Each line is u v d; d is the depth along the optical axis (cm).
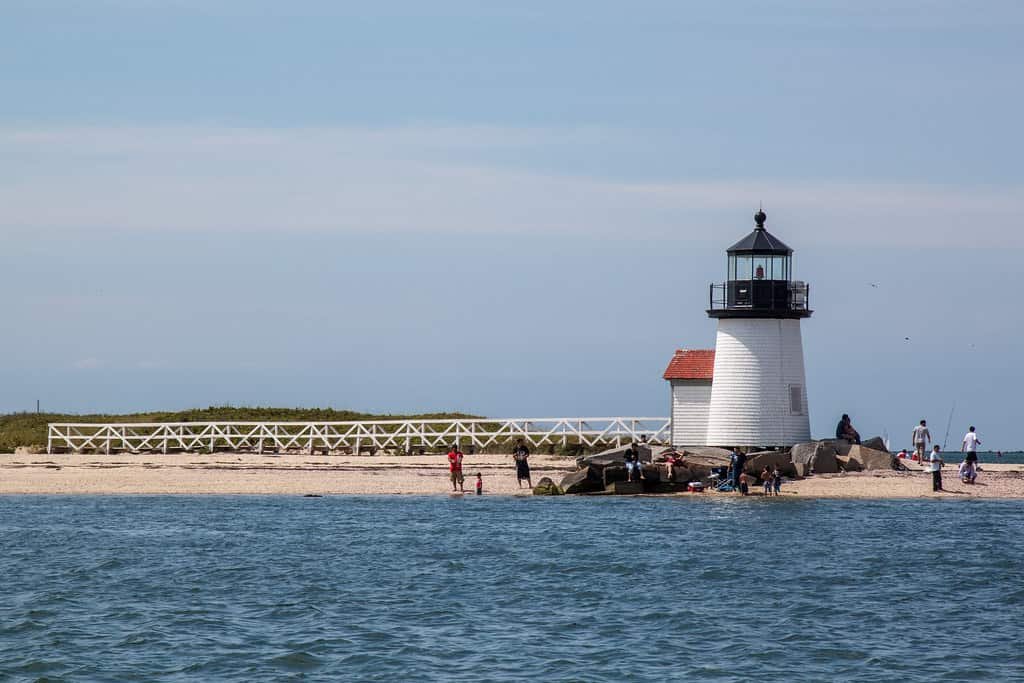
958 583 9988
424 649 7894
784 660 7694
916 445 18150
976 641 8181
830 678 7338
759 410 15888
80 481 16312
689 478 15600
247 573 10219
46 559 10800
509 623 8588
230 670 7450
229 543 11644
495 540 11844
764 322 15862
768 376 15888
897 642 8138
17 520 13100
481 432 19362
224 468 17700
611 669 7481
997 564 10738
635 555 11062
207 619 8644
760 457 15712
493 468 17550
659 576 10175
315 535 12125
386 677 7300
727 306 16012
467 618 8719
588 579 10031
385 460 18488
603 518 13325
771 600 9338
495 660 7662
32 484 16038
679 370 16700
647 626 8525
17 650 7856
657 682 7225
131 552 11144
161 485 16025
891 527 12788
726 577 10162
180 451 19788
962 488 15812
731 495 15225
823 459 16175
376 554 11069
